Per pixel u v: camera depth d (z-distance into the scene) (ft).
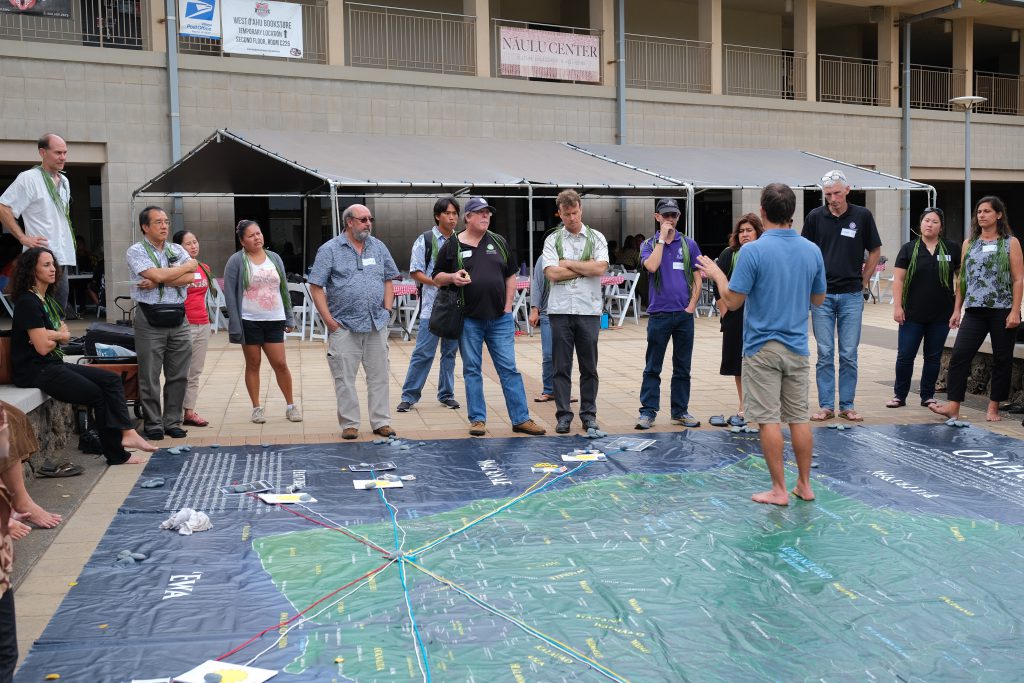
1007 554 15.97
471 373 24.85
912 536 16.84
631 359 39.96
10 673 10.48
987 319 26.11
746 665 11.97
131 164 50.62
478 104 60.08
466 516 17.98
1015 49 99.35
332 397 30.99
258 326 26.18
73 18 50.37
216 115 52.47
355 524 17.53
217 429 26.00
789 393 18.85
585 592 14.29
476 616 13.44
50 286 23.07
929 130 79.36
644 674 11.73
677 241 25.38
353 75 55.98
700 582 14.70
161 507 18.58
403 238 60.34
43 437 21.89
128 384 26.07
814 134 73.51
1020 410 27.94
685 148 64.59
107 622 13.23
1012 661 12.10
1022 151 84.74
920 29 85.61
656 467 21.62
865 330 49.78
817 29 88.53
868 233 26.32
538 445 23.77
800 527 17.30
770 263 18.25
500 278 24.44
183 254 25.08
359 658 12.15
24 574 15.05
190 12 51.16
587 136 64.13
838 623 13.24
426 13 65.41
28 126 47.80
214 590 14.39
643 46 73.87
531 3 72.13
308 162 43.57
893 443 23.86
